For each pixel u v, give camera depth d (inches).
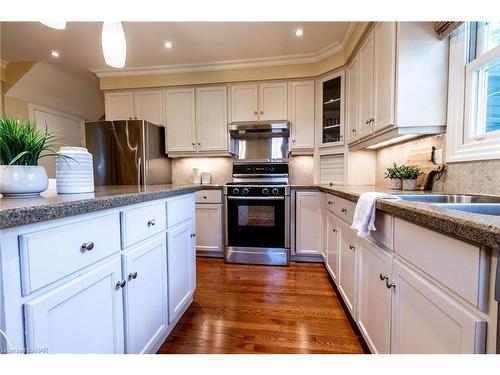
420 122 62.4
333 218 84.1
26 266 24.3
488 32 54.3
